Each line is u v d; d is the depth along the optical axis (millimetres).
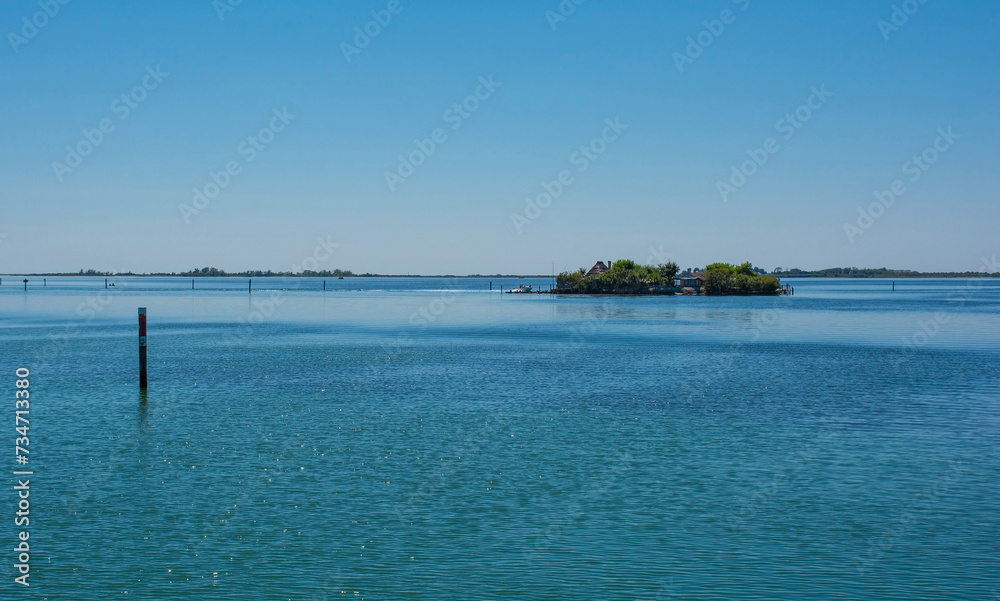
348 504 26234
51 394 48656
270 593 19844
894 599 19344
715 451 33188
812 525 24125
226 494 27344
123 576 20734
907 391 49312
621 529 23828
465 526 24141
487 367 62938
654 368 62094
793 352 74375
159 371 60250
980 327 105625
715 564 21281
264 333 99875
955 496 26844
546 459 31969
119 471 30250
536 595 19609
